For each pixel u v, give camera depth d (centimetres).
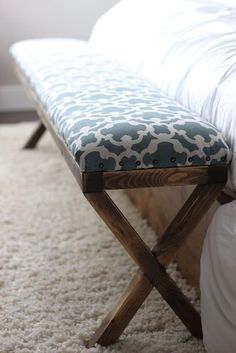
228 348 107
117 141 105
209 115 120
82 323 126
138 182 108
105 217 111
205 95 123
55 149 247
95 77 155
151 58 163
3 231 170
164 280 118
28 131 273
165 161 107
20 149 245
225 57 126
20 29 312
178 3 188
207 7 176
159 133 107
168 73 147
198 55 137
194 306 131
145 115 114
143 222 176
